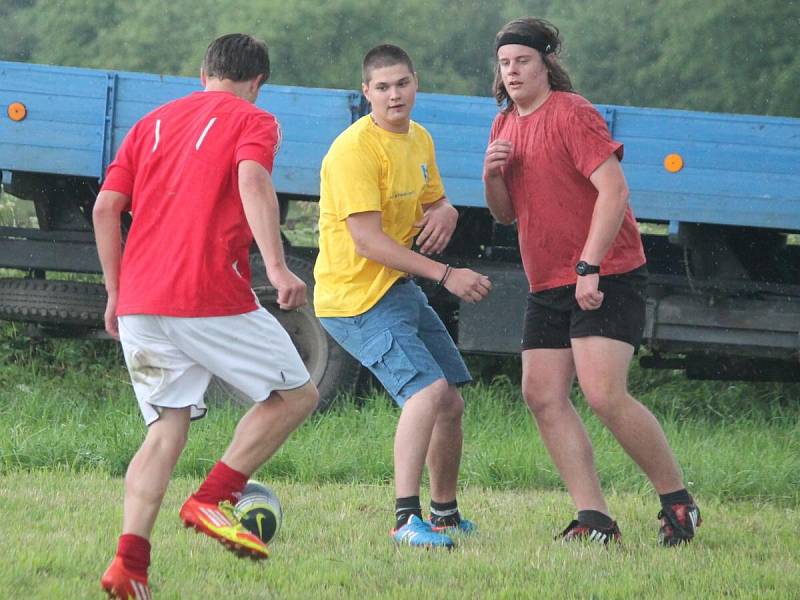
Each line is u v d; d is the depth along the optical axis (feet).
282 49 278.46
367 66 70.13
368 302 70.74
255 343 56.39
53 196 116.37
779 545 73.87
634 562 67.31
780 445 103.04
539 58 70.74
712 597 60.75
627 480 91.81
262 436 57.98
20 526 69.92
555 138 69.92
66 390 118.62
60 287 114.42
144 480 54.60
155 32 294.05
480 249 119.85
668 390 126.82
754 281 110.73
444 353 73.31
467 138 105.09
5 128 108.27
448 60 290.15
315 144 105.81
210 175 55.88
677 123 103.14
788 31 257.55
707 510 84.23
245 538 56.65
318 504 81.05
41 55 300.81
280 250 55.21
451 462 73.67
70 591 56.24
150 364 55.67
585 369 70.44
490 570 64.44
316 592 59.06
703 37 262.47
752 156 102.58
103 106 107.34
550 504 83.92
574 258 71.31
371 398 112.06
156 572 61.05
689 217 103.76
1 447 93.15
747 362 117.80
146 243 56.24
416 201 71.51
